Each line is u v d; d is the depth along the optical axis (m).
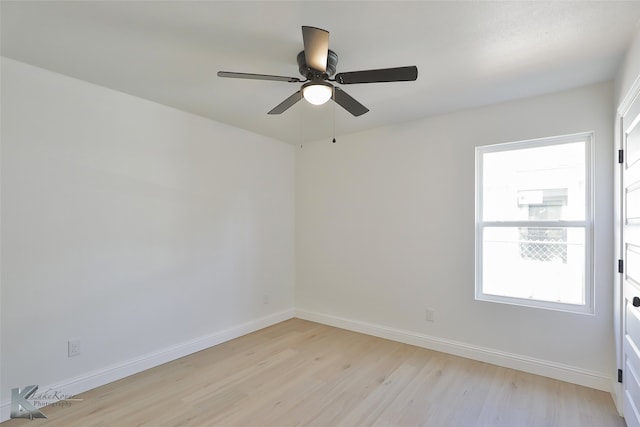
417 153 3.39
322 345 3.39
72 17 1.73
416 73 1.82
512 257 2.95
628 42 1.92
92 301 2.54
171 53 2.11
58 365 2.37
